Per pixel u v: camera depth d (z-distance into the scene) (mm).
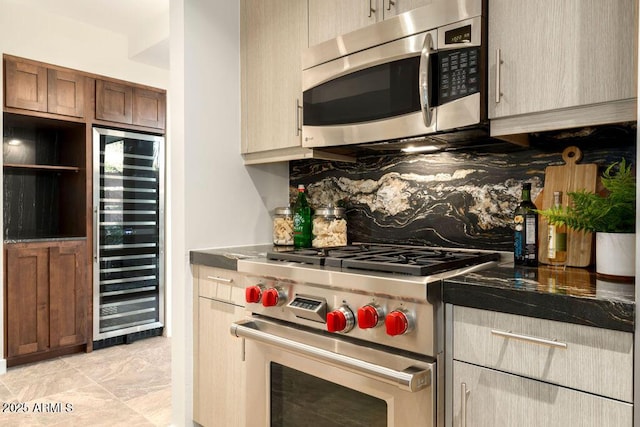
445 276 1242
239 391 1827
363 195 2160
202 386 2010
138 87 3561
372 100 1646
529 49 1271
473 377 1128
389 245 2043
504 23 1319
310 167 2396
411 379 1131
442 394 1188
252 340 1600
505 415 1067
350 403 1394
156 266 3697
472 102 1365
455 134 1525
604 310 913
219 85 2158
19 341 2973
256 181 2332
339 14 1780
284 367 1606
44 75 3076
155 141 3676
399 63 1561
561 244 1405
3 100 2900
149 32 3248
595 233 1373
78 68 3236
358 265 1422
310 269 1463
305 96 1876
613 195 1223
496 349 1085
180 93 2041
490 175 1721
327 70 1784
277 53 2041
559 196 1402
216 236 2148
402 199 2010
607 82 1137
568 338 971
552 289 1032
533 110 1262
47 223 3592
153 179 3672
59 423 2205
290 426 1583
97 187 3342
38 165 3383
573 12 1194
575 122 1210
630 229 1199
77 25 3234
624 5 1110
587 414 944
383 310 1282
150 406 2410
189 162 2043
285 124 2014
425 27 1477
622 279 1161
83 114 3260
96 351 3344
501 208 1688
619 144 1406
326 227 2084
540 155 1587
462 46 1386
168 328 3760
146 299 3641
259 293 1640
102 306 3379
